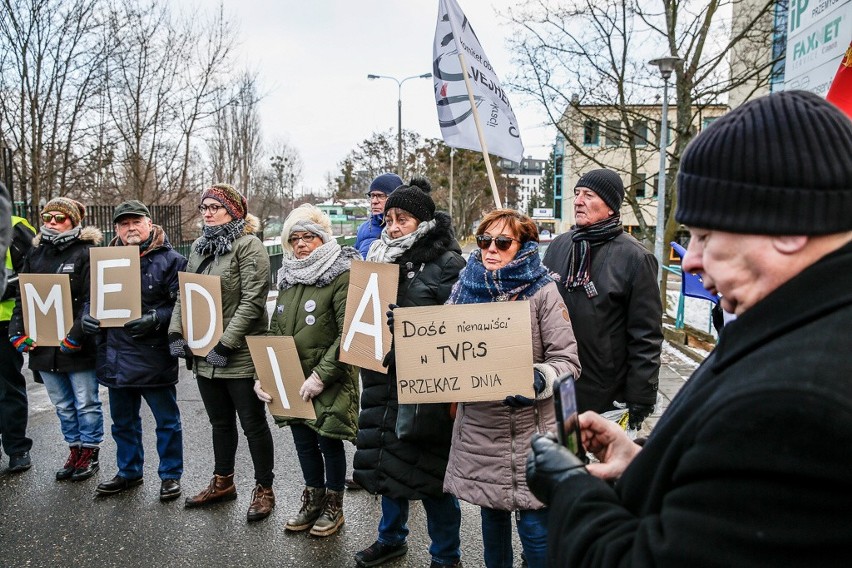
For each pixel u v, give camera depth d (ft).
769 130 3.07
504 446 8.30
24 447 14.90
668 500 3.03
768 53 47.47
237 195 12.67
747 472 2.72
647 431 16.56
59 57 39.19
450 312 8.14
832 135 3.01
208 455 15.79
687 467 2.96
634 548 3.09
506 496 8.23
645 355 10.14
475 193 151.33
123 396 13.46
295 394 11.43
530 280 8.46
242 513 12.71
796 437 2.61
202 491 13.14
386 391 10.16
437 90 14.16
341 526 12.13
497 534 8.91
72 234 14.34
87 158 45.73
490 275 8.55
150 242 13.43
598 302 10.35
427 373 8.18
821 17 10.28
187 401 20.84
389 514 10.71
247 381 12.32
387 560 10.92
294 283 11.72
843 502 2.53
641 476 3.53
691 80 46.75
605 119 54.75
